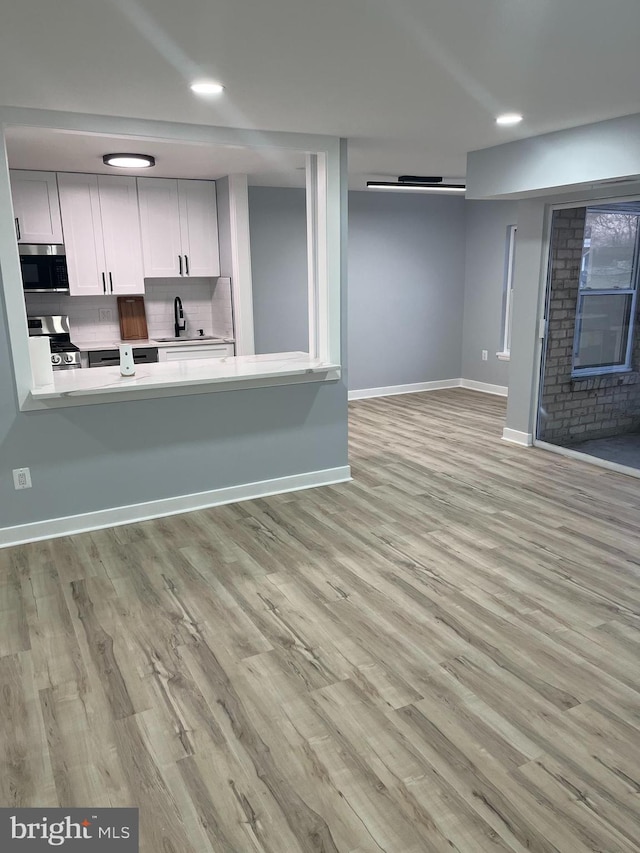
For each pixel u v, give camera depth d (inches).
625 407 175.9
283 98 116.3
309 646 98.7
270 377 158.1
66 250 211.0
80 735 80.4
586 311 184.5
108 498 144.6
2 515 134.3
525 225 197.5
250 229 244.2
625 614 106.9
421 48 90.0
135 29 81.9
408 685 89.4
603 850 63.8
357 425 239.3
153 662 95.0
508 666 93.4
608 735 79.5
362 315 279.6
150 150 171.8
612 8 76.3
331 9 76.0
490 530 141.4
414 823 67.1
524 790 71.2
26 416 132.8
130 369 147.3
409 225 281.4
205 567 125.1
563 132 148.3
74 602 112.3
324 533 140.7
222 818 68.0
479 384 302.4
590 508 154.0
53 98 115.0
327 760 75.8
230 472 158.9
